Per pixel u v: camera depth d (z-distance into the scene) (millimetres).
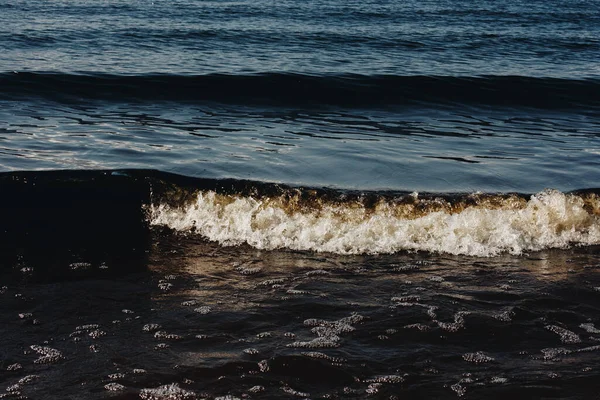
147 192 7031
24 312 5066
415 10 25969
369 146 8820
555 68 15039
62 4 22453
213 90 11594
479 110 11398
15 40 15266
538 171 7969
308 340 4770
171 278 5703
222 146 8547
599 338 4895
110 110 10305
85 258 6020
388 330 4926
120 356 4516
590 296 5539
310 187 7074
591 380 4355
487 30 21125
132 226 6629
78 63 13195
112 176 7246
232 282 5656
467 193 7121
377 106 11367
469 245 6406
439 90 12250
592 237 6680
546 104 11914
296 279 5734
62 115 9891
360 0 28906
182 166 7664
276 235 6496
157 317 5051
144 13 21297
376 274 5863
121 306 5207
